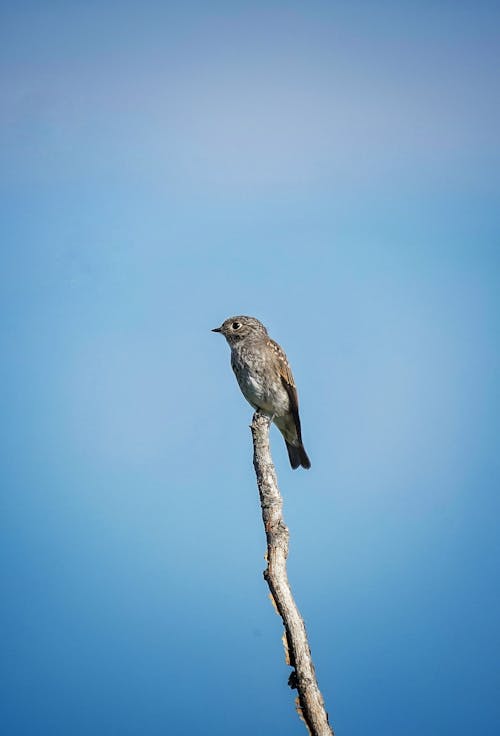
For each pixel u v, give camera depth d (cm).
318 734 805
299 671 829
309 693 818
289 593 887
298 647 845
